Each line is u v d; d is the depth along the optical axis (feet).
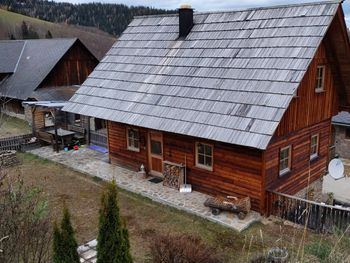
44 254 20.01
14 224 17.95
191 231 33.06
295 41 36.35
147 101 42.70
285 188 38.88
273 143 35.37
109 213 18.53
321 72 42.22
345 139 66.23
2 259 16.92
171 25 51.03
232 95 36.60
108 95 47.67
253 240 31.22
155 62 47.42
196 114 37.27
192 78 41.50
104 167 49.78
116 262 18.63
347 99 46.93
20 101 89.20
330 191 43.98
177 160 41.83
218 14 46.52
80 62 95.50
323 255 22.72
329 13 35.83
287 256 23.75
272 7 41.50
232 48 41.14
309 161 43.04
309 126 41.57
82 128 64.95
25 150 59.52
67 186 44.27
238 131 33.04
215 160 38.17
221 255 28.78
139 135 45.39
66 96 83.87
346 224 31.60
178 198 39.17
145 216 36.19
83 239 31.73
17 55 101.45
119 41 55.42
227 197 36.37
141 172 45.16
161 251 24.57
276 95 33.60
